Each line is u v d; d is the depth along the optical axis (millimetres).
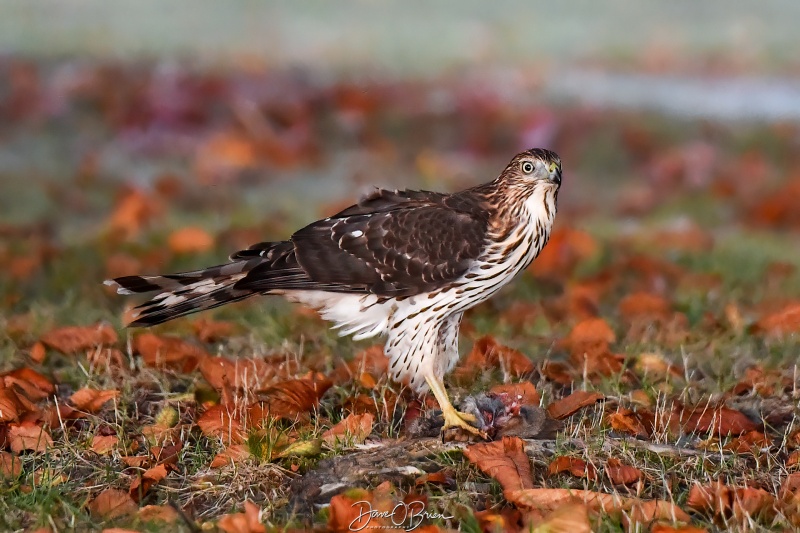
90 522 7977
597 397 9789
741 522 7844
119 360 11148
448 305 9961
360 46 35125
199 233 16719
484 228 9977
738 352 11602
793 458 8852
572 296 14016
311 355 11586
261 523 7566
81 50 31906
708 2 43156
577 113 27875
